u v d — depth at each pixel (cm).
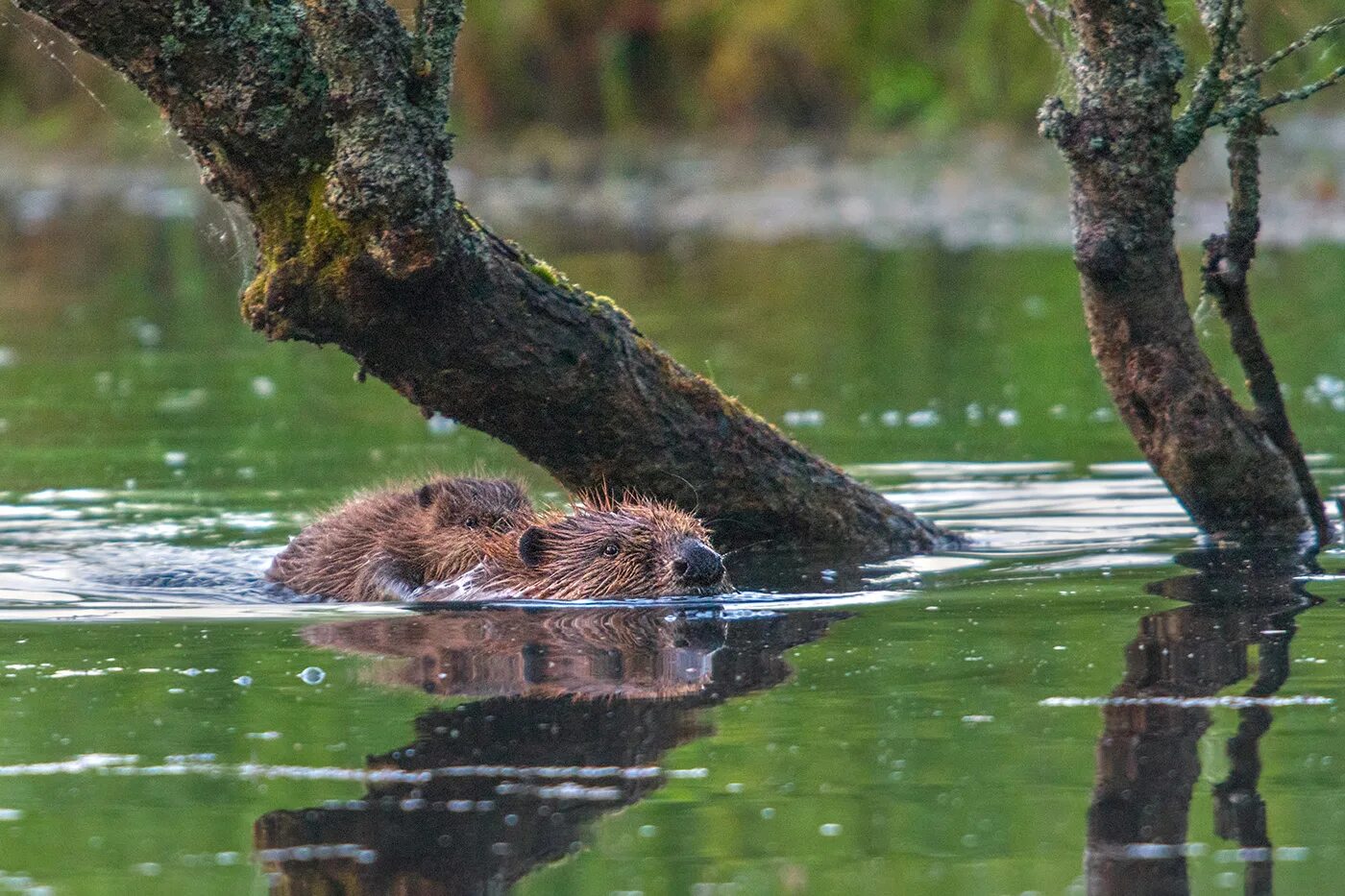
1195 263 2392
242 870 579
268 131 955
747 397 1802
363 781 657
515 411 1066
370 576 1103
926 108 3662
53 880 575
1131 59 1026
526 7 3978
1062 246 2958
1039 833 596
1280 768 650
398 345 1019
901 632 887
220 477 1466
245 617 975
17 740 717
